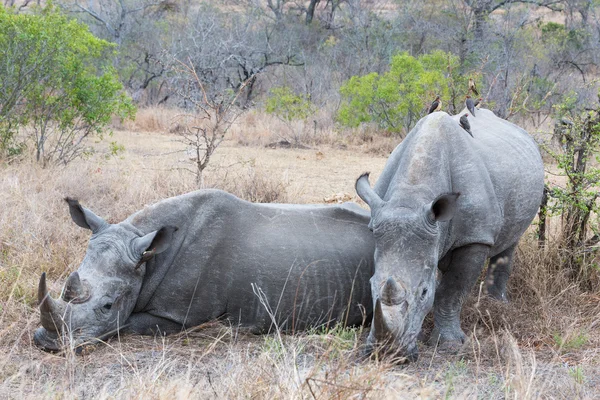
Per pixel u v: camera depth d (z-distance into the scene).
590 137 14.03
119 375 9.34
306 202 19.19
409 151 10.58
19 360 9.62
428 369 9.59
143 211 11.12
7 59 21.20
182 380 8.64
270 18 65.06
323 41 59.94
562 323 11.47
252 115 34.94
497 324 11.61
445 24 52.72
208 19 52.09
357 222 12.01
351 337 10.66
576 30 57.34
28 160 20.83
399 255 9.23
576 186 13.84
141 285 10.86
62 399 8.23
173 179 19.05
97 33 50.62
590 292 13.30
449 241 10.55
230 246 11.30
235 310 11.27
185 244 11.19
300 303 11.30
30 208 15.69
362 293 11.59
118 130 32.94
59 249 13.56
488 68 40.41
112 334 10.50
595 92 37.16
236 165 23.92
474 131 12.17
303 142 31.00
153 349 10.33
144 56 47.03
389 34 52.16
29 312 11.22
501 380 9.22
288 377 8.13
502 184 11.34
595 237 13.92
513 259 13.14
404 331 9.00
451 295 10.89
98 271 10.34
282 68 49.72
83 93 21.77
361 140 31.45
